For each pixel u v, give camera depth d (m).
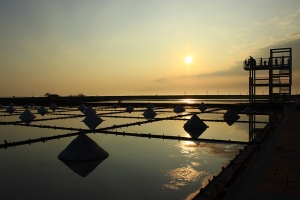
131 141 9.36
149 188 4.79
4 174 5.73
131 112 23.50
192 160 6.70
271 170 4.48
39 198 4.41
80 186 4.95
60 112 23.94
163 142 9.13
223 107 25.94
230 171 5.32
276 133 8.02
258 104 22.53
